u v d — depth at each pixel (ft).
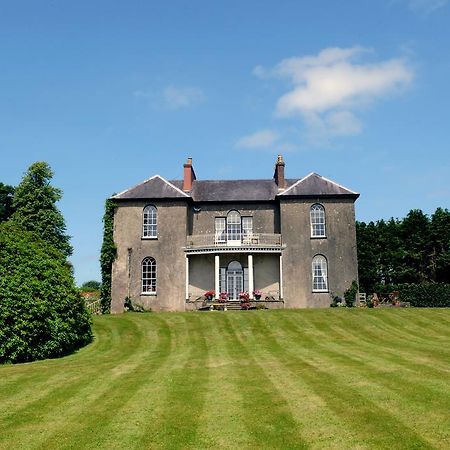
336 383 42.45
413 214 177.37
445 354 57.93
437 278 172.86
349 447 27.66
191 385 43.80
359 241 169.37
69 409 37.29
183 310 116.26
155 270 118.83
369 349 63.67
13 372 53.36
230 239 123.34
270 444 28.60
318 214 120.47
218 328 83.76
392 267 175.94
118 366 55.72
